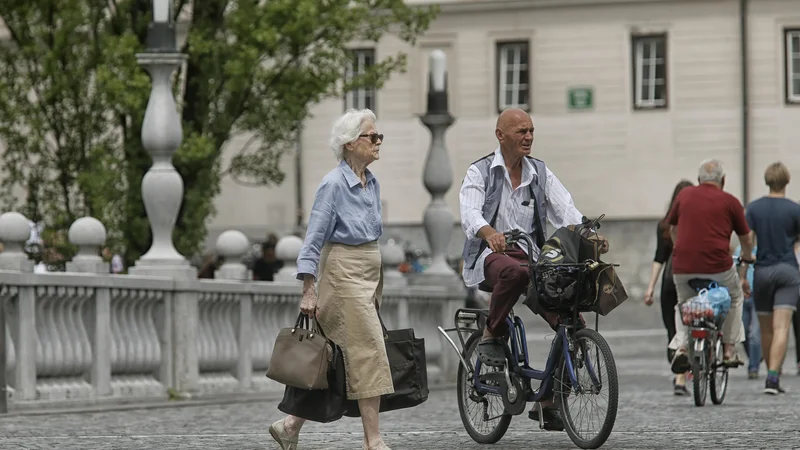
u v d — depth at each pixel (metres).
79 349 37.88
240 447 26.83
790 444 26.34
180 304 41.47
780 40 126.88
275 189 132.12
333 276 23.69
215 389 42.81
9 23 61.66
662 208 128.75
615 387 24.64
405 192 132.38
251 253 106.31
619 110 129.50
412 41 64.62
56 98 61.12
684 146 128.62
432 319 54.00
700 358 37.25
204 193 57.72
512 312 26.48
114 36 56.66
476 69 131.25
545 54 130.50
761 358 52.09
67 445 27.27
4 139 62.91
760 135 127.31
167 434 29.97
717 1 127.69
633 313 117.00
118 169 57.47
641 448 25.66
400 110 132.25
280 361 23.34
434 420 34.00
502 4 130.50
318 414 23.69
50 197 62.94
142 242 57.38
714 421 31.98
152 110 42.28
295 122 62.69
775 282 42.25
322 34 61.34
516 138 26.52
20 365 35.78
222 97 59.47
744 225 38.22
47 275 36.31
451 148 131.75
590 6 129.50
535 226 26.81
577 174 130.25
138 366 40.16
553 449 25.83
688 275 38.19
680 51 128.50
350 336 23.56
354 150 23.86
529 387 26.12
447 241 55.94
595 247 25.39
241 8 58.53
